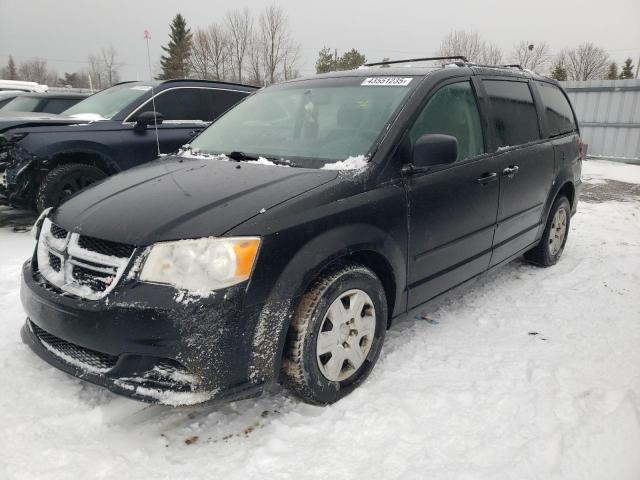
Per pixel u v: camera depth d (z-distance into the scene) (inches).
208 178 102.6
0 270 163.5
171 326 77.6
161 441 86.2
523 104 158.2
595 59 1831.9
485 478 77.6
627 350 119.6
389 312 110.5
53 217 99.6
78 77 2469.2
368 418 91.7
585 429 88.9
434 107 119.5
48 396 96.0
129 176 113.5
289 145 119.5
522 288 160.6
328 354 95.6
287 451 84.0
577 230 239.0
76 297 84.6
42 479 75.9
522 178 147.2
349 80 130.8
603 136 545.3
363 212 96.9
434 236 114.7
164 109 238.1
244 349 82.4
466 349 119.3
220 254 80.2
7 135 198.8
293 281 85.8
